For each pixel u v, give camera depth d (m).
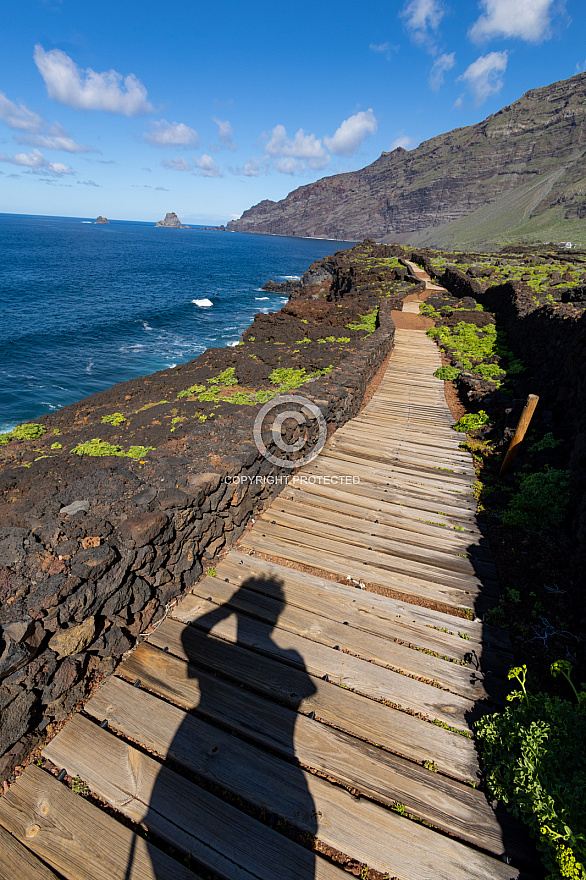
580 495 5.57
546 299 18.08
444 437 9.70
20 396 20.08
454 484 7.51
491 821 2.78
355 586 5.03
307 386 9.85
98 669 3.65
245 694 3.58
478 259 47.31
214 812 2.78
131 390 15.41
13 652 2.61
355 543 5.78
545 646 4.18
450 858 2.59
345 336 20.56
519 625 4.44
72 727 3.25
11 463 9.82
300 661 3.93
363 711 3.49
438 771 3.08
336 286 44.41
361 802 2.86
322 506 6.67
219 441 6.09
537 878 2.49
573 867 2.07
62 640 3.09
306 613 4.51
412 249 60.44
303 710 3.48
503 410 9.89
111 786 2.89
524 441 7.87
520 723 2.92
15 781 2.91
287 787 2.93
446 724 3.43
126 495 4.41
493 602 4.79
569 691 3.69
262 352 18.50
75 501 4.20
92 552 3.36
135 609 3.88
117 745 3.13
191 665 3.82
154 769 2.99
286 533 5.93
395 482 7.50
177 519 4.32
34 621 2.82
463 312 24.11
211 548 5.20
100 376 23.36
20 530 3.58
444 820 2.78
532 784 2.47
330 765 3.08
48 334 30.81
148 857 2.55
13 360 24.83
